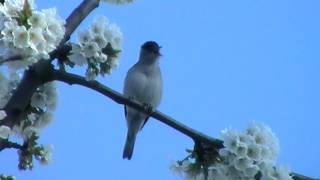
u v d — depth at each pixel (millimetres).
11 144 10523
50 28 9305
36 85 10516
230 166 10773
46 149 10781
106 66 10531
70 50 10578
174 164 11258
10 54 9188
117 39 10539
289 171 10672
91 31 10414
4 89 10219
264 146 10773
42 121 11328
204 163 11047
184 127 11000
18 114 10406
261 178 10703
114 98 10914
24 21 9078
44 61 10438
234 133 10812
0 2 9711
